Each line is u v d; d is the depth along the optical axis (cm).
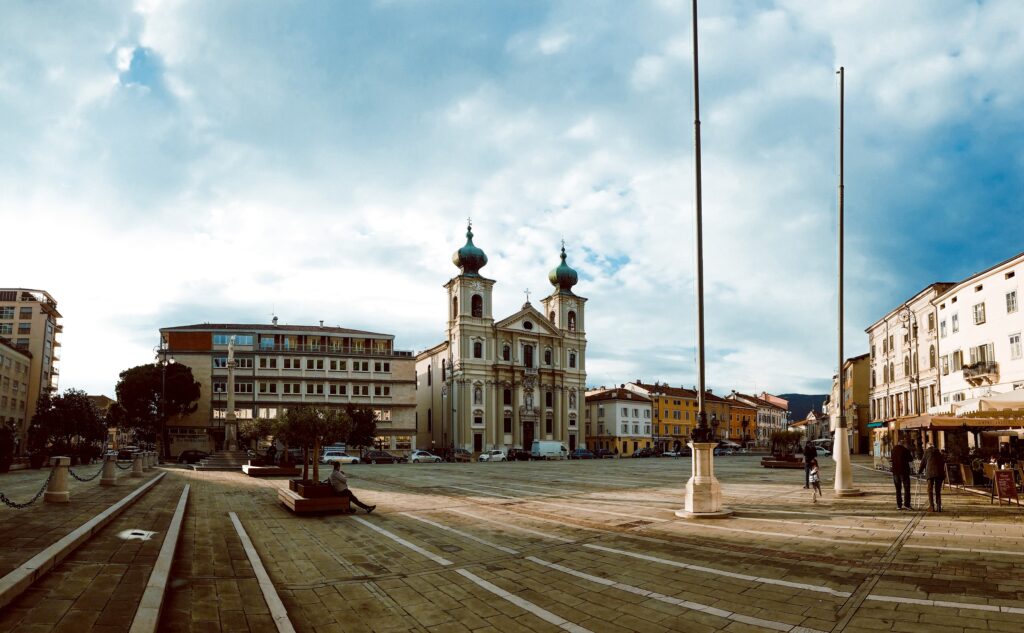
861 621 684
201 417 7388
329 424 1805
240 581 853
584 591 831
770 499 1862
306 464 1942
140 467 2808
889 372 5869
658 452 8956
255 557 1017
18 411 7188
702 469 1476
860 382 7325
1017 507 1619
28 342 8125
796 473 3362
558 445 7800
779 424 17088
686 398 11862
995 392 3678
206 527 1358
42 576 767
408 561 1025
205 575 883
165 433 6550
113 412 6988
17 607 634
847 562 962
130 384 6606
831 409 9762
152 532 1170
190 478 2991
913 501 1769
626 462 5900
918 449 3947
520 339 8731
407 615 737
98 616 611
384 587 860
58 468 1546
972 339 3978
